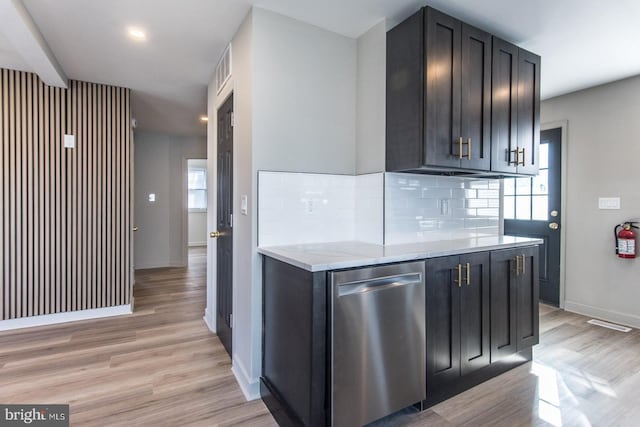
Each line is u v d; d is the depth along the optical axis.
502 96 2.29
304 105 2.15
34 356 2.47
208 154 3.22
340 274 1.50
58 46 2.50
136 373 2.24
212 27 2.22
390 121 2.12
